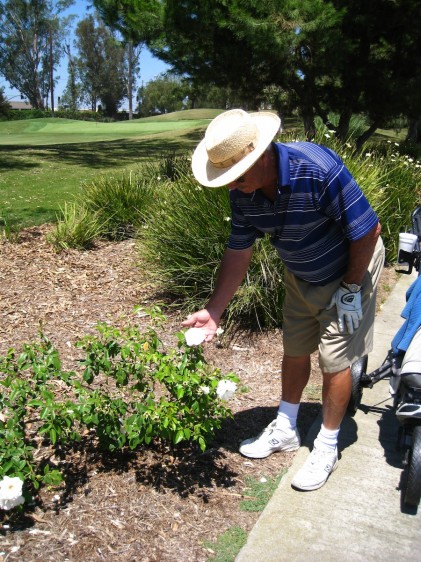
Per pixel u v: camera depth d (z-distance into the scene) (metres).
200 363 2.91
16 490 2.36
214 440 3.30
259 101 11.89
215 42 10.36
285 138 6.49
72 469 2.97
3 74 76.38
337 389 2.85
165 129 34.69
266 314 4.68
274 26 9.14
